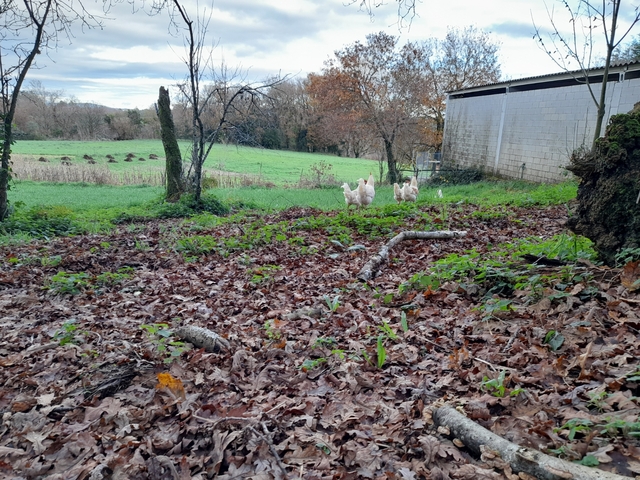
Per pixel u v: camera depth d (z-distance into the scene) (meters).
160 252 8.52
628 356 2.67
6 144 11.60
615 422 2.04
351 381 3.10
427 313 4.32
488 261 5.18
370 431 2.51
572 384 2.61
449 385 2.89
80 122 50.66
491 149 22.30
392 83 28.16
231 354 3.72
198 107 16.23
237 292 5.94
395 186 14.55
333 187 25.95
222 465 2.34
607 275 3.88
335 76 28.36
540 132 19.06
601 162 4.02
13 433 2.76
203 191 17.95
